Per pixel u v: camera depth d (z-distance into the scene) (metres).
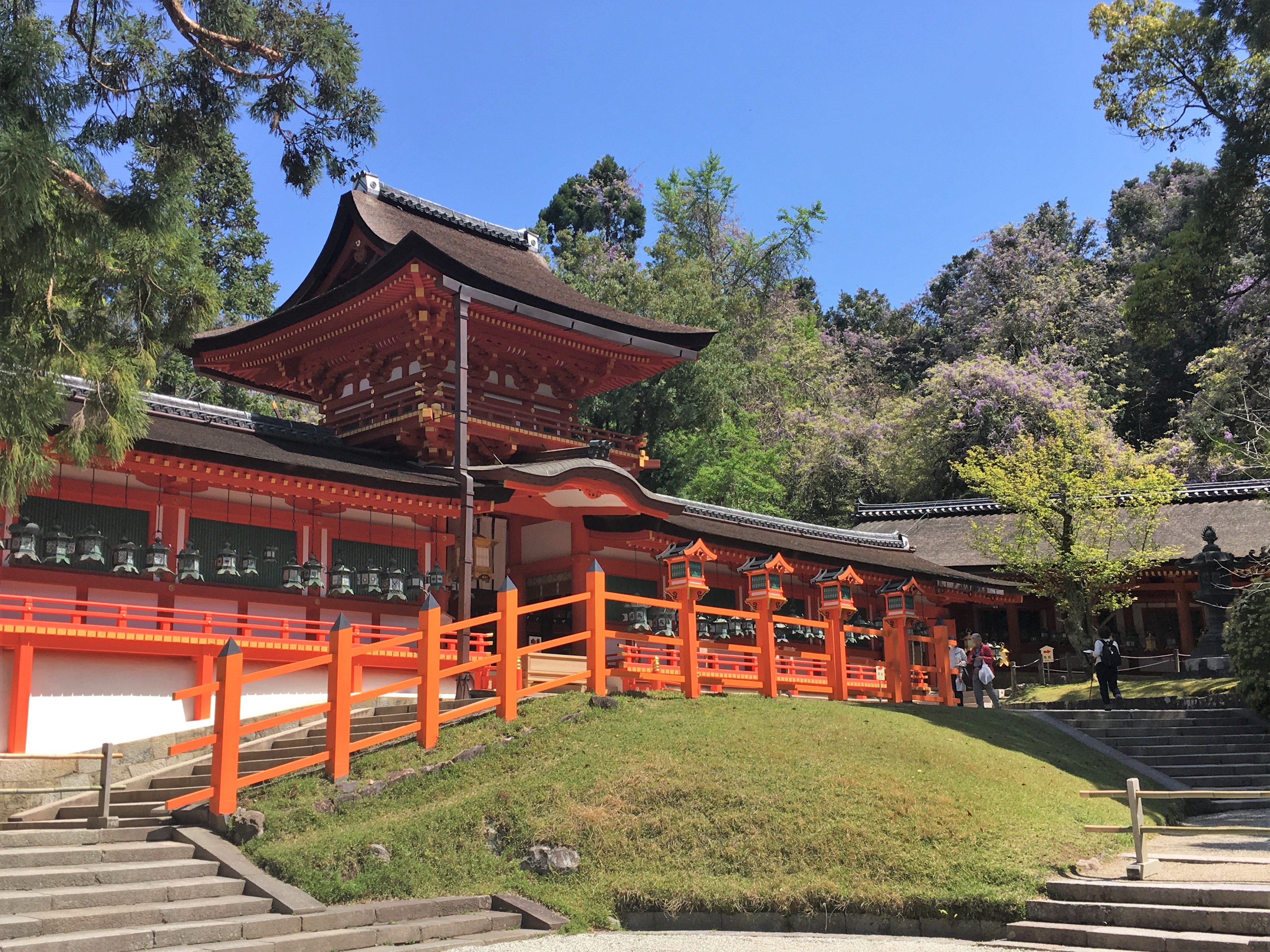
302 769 15.82
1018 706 30.62
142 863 12.78
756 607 20.44
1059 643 44.19
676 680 20.02
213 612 20.66
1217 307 39.09
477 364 27.64
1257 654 25.42
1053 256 71.56
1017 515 41.34
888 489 59.72
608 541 27.28
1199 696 29.19
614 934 12.22
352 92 17.52
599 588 18.22
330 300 25.91
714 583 30.30
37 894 11.23
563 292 30.61
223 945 10.77
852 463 57.41
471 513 21.98
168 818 14.83
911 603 23.86
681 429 50.31
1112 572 35.81
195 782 16.83
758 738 16.11
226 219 42.66
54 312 14.88
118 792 16.66
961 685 27.81
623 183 79.38
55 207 14.26
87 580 19.28
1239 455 43.88
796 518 57.22
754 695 19.72
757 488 48.06
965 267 88.31
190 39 16.88
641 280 49.94
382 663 22.52
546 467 22.45
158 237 14.99
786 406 59.84
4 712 17.28
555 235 73.25
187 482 20.88
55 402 13.77
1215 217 32.53
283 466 20.42
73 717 18.05
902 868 12.81
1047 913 11.72
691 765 15.05
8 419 13.46
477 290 23.64
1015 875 12.43
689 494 47.97
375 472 22.11
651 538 26.73
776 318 65.62
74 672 18.20
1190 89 34.06
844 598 21.84
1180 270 33.38
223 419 23.86
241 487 20.67
